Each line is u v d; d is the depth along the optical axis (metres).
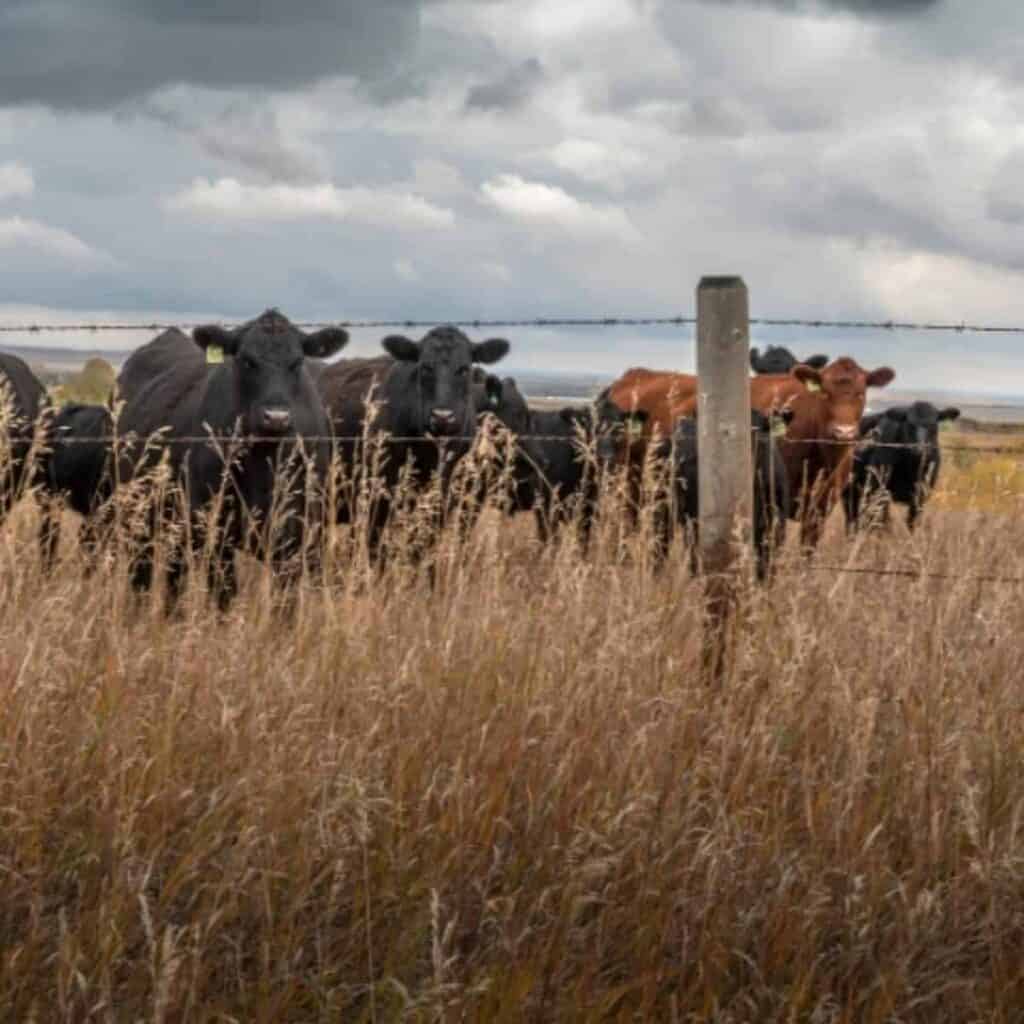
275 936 6.36
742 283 8.71
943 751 7.45
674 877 6.68
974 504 10.70
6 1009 5.71
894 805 7.27
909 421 25.98
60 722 7.46
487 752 7.41
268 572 9.91
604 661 7.93
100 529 11.19
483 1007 5.77
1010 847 6.68
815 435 20.75
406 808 7.08
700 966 6.07
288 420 12.73
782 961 6.27
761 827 7.12
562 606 8.86
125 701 7.55
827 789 7.26
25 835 6.71
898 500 26.41
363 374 17.36
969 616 9.00
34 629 7.82
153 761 7.03
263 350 13.04
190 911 6.53
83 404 15.60
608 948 6.43
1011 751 7.75
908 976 6.23
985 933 6.50
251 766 6.96
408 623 8.92
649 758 7.34
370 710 7.65
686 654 8.47
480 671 8.16
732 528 8.74
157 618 9.26
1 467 10.30
